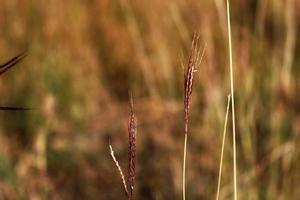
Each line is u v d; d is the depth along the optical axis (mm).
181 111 6004
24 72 6629
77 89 6586
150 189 5449
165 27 6691
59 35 7191
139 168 5602
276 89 5465
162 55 6430
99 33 7445
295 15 6387
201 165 5277
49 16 7223
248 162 4895
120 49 7285
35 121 6039
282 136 5172
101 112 6441
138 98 6707
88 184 5629
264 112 5332
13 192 5098
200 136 5516
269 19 6215
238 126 5051
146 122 6094
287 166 4871
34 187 5160
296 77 5816
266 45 5918
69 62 6812
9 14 7148
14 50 6895
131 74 7035
